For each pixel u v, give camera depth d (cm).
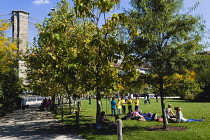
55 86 1939
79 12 1157
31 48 1683
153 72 1081
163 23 1053
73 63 1098
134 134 1018
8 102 2281
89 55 1186
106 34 1143
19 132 1191
